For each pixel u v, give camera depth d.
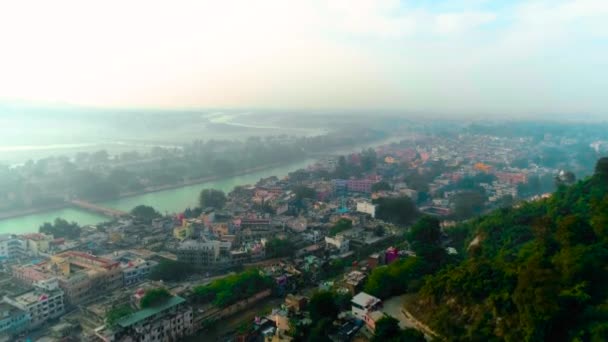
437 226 193.00
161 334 129.75
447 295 119.25
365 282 158.12
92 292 163.00
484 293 110.56
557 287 91.12
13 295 150.75
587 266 97.38
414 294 140.50
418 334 100.62
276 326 132.12
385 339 104.62
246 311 154.75
